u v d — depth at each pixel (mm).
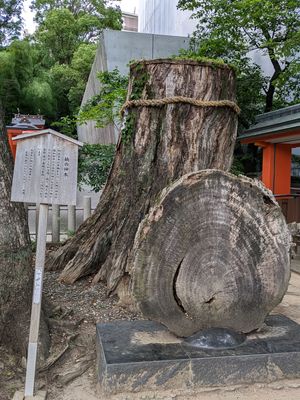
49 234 6812
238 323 2770
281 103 9773
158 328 2947
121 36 9492
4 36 19531
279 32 8562
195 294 2664
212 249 2662
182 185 2596
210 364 2492
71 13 22281
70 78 20000
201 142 3643
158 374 2445
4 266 2861
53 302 3627
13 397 2377
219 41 8320
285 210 7652
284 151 8141
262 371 2555
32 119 12180
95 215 4285
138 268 2613
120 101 6750
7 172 3014
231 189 2650
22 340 2771
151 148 3674
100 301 3686
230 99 3799
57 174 2482
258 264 2715
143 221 2602
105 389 2406
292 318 3729
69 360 2840
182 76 3617
